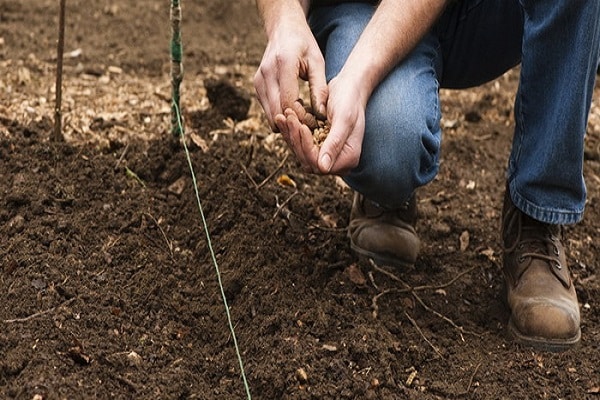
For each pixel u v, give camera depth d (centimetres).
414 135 251
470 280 304
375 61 245
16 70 409
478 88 457
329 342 265
